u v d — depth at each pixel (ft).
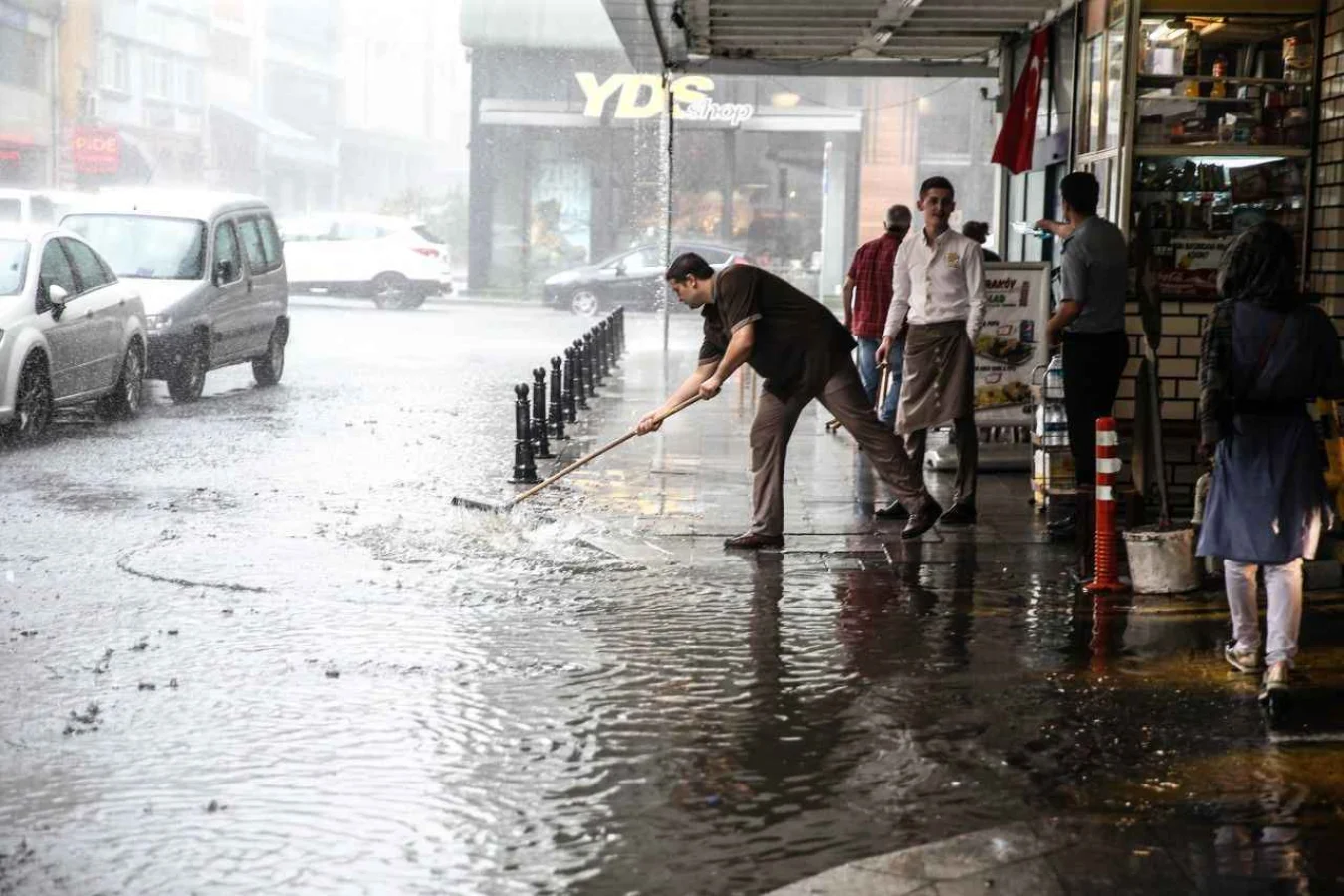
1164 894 15.49
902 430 35.60
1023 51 51.57
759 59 57.00
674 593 28.58
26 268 49.96
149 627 26.00
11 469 43.65
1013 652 24.58
